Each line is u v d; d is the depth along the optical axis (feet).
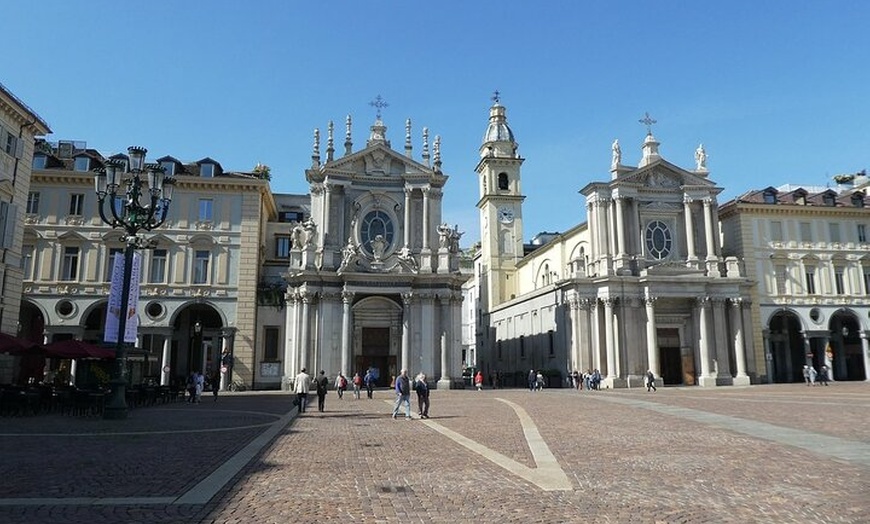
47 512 32.09
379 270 183.93
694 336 198.80
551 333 213.87
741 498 34.91
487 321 277.85
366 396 147.64
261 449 54.34
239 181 179.83
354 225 189.57
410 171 195.11
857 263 213.66
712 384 190.29
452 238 189.57
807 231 213.66
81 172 172.14
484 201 281.13
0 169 115.34
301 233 185.57
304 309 177.68
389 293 181.47
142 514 31.83
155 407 106.32
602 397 126.93
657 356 191.52
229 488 38.11
